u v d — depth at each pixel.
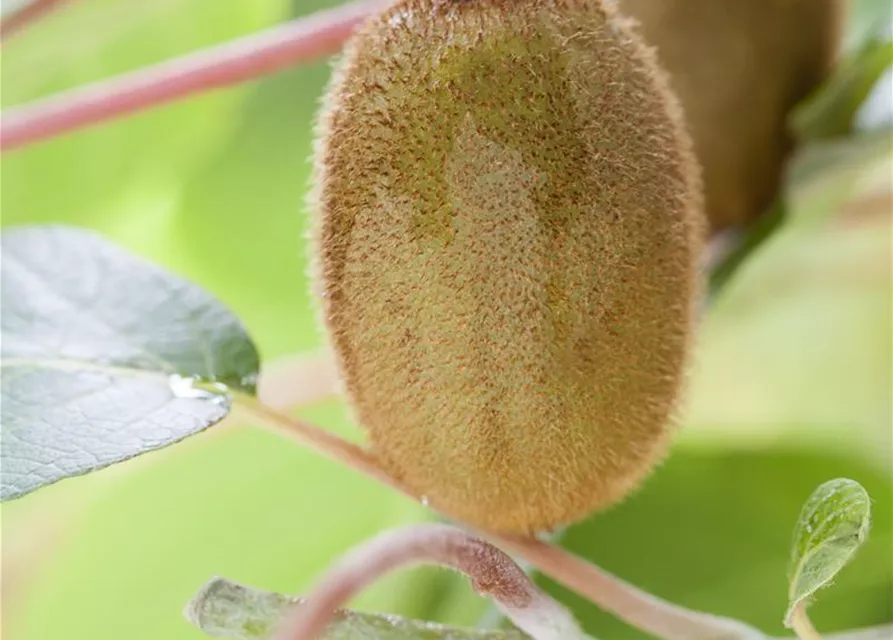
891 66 0.39
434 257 0.30
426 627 0.31
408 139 0.30
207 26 0.53
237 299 0.65
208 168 0.60
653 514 0.45
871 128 0.40
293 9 0.60
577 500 0.31
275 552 0.54
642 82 0.31
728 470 0.46
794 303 0.53
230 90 0.54
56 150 0.54
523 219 0.30
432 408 0.31
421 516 0.42
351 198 0.31
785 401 0.52
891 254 0.49
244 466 0.54
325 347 0.32
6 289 0.35
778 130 0.39
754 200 0.39
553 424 0.31
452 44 0.30
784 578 0.45
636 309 0.31
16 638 0.53
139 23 0.52
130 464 0.51
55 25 0.50
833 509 0.31
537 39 0.30
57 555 0.53
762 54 0.38
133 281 0.35
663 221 0.31
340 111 0.31
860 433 0.49
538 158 0.30
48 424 0.33
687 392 0.32
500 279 0.30
